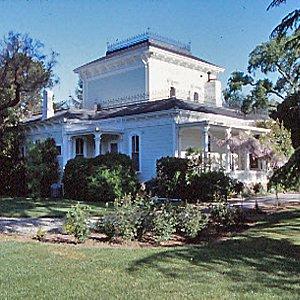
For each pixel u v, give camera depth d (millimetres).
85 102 36625
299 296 6152
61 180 25906
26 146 27578
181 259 8461
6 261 8273
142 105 27906
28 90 22234
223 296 6121
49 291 6406
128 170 22422
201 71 35594
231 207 13930
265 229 12219
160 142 24484
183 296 6129
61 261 8305
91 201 21766
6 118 28422
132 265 7961
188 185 21094
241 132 24719
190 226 11508
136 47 33625
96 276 7238
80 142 27906
